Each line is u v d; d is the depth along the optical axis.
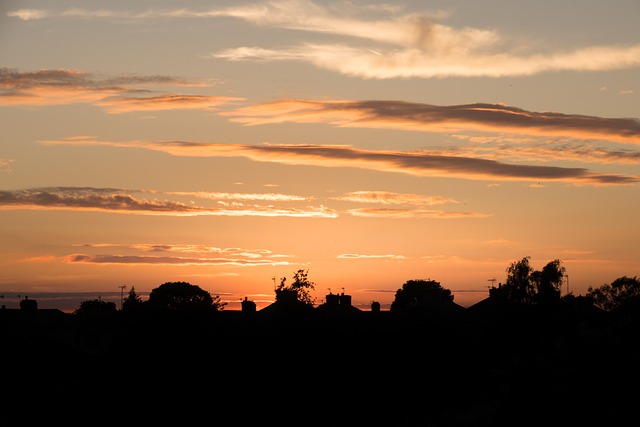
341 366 58.72
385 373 59.09
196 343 55.53
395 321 67.38
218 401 54.91
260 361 56.62
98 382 57.41
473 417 26.66
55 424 54.59
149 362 55.03
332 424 54.62
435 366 58.84
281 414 55.28
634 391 23.20
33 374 56.66
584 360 24.30
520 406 24.69
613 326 25.28
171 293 86.94
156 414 54.44
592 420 23.28
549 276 76.69
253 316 79.00
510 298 77.00
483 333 73.75
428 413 50.25
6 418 54.09
